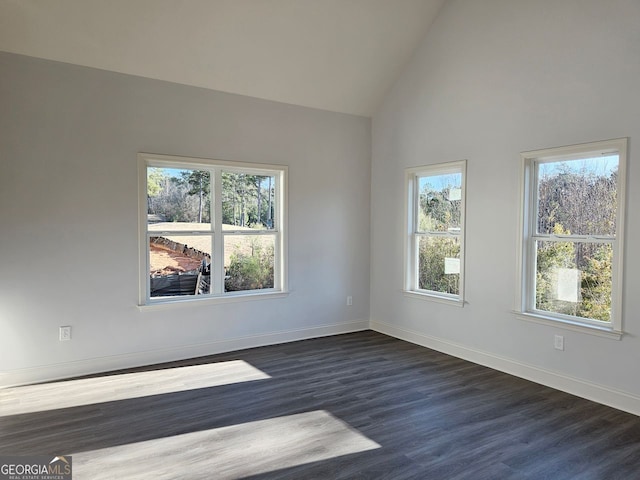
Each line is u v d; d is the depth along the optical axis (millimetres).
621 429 2963
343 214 5547
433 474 2422
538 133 3807
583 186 3590
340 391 3625
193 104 4445
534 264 3955
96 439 2775
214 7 3854
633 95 3193
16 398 3408
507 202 4078
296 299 5215
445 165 4684
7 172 3623
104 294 4055
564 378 3643
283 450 2664
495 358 4215
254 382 3816
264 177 5031
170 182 4441
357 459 2568
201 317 4582
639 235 3188
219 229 4730
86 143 3934
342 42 4594
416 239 5191
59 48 3730
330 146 5398
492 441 2793
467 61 4434
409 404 3367
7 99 3609
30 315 3742
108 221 4055
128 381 3809
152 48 3988
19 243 3684
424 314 5004
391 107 5398
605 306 3449
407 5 4500
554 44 3676
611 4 3305
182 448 2678
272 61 4512
